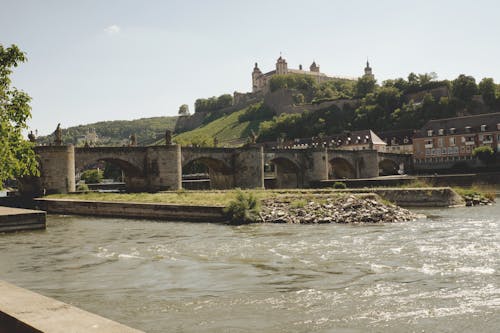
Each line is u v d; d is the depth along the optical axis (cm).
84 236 3766
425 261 2367
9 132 2084
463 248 2734
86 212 6009
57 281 2103
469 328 1386
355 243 2995
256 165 8925
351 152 11825
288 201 5081
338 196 5159
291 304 1669
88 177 15712
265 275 2133
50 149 7031
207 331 1404
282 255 2627
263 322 1479
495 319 1458
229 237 3456
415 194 6347
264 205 4994
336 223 4181
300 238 3291
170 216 5084
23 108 2145
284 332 1386
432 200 6216
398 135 16550
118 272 2273
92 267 2419
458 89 17838
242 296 1788
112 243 3309
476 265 2247
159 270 2295
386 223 4112
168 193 7000
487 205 6206
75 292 1895
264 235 3519
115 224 4703
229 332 1392
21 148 2134
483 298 1689
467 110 17100
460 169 11988
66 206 6238
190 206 4897
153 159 7888
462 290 1802
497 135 12875
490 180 8812
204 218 4766
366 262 2375
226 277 2111
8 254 2912
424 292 1786
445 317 1489
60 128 7331
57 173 7069
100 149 7556
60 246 3228
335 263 2369
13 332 841
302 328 1416
